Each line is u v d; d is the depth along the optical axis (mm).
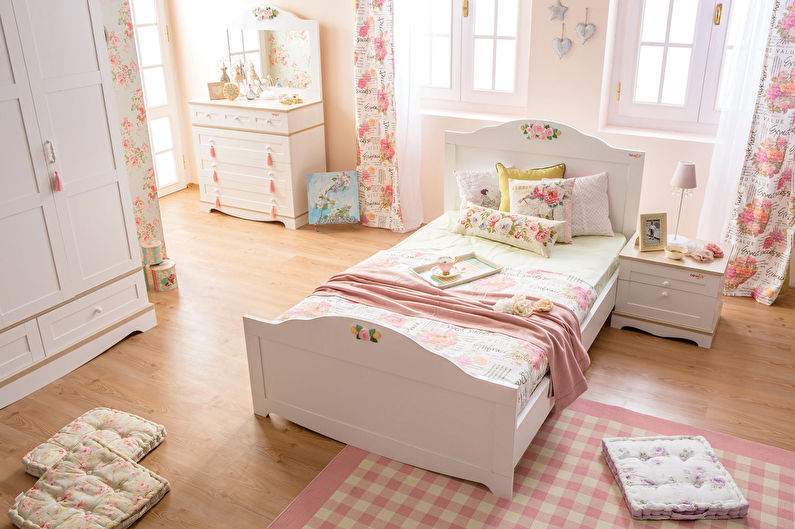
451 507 2578
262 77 5527
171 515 2588
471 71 4906
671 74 4297
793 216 3812
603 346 3660
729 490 2543
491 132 4203
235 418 3146
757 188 3906
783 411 3100
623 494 2600
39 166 3201
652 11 4215
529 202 3879
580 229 3971
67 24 3232
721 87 4145
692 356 3547
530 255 3732
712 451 2740
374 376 2705
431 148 5074
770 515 2520
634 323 3783
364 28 4863
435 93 5109
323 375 2846
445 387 2535
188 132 6215
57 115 3256
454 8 4789
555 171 4023
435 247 3865
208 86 5332
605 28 4145
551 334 2906
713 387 3281
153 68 5809
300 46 5277
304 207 5395
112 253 3658
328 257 4809
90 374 3494
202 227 5387
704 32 4105
